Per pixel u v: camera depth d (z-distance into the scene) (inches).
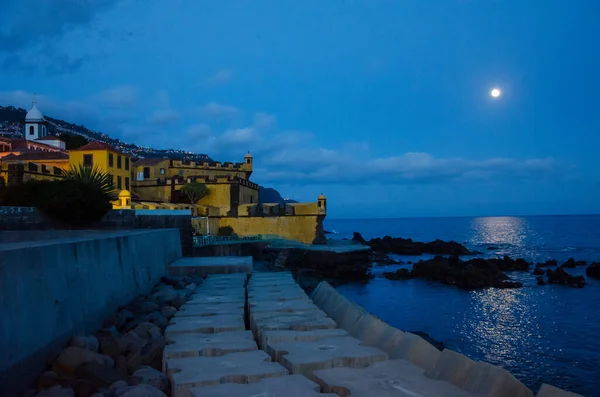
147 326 464.1
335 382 278.4
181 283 774.5
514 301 1584.6
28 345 322.3
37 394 292.8
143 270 710.5
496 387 259.4
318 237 2723.9
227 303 574.6
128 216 1261.1
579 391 791.7
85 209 1155.9
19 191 1213.7
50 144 3346.5
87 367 326.3
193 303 579.2
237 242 2203.5
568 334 1144.8
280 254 2351.1
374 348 351.9
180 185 2726.4
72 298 413.4
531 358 962.1
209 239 2113.7
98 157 2367.1
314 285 1893.5
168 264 959.0
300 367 310.2
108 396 281.3
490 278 1956.2
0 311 289.4
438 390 265.9
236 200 2765.7
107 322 492.7
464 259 3147.1
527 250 3804.1
